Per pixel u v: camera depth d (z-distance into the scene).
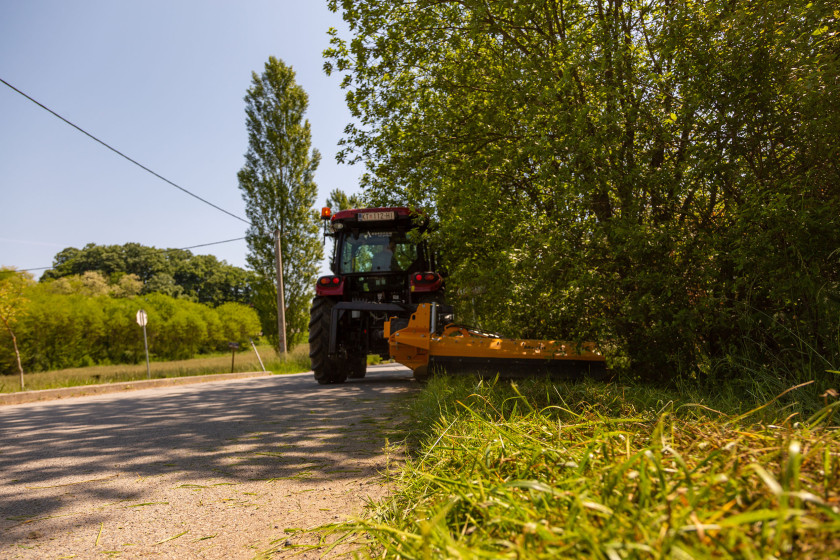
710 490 1.05
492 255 6.09
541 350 4.77
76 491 2.75
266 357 23.84
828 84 3.36
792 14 3.51
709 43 3.96
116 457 3.56
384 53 7.02
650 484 1.16
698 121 4.01
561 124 4.46
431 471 2.14
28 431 5.07
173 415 5.71
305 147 28.41
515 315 5.12
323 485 2.64
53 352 38.72
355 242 9.34
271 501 2.43
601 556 0.90
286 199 27.80
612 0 5.21
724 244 3.88
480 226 5.88
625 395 3.56
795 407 2.82
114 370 26.33
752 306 3.77
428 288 8.58
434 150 7.16
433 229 7.15
